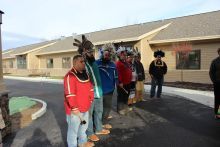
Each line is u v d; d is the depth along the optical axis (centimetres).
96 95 608
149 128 702
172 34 1961
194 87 1521
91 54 587
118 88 845
